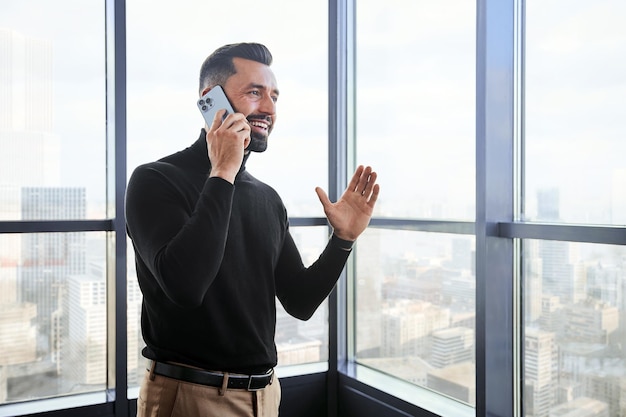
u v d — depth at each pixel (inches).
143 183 49.6
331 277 57.5
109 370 97.7
